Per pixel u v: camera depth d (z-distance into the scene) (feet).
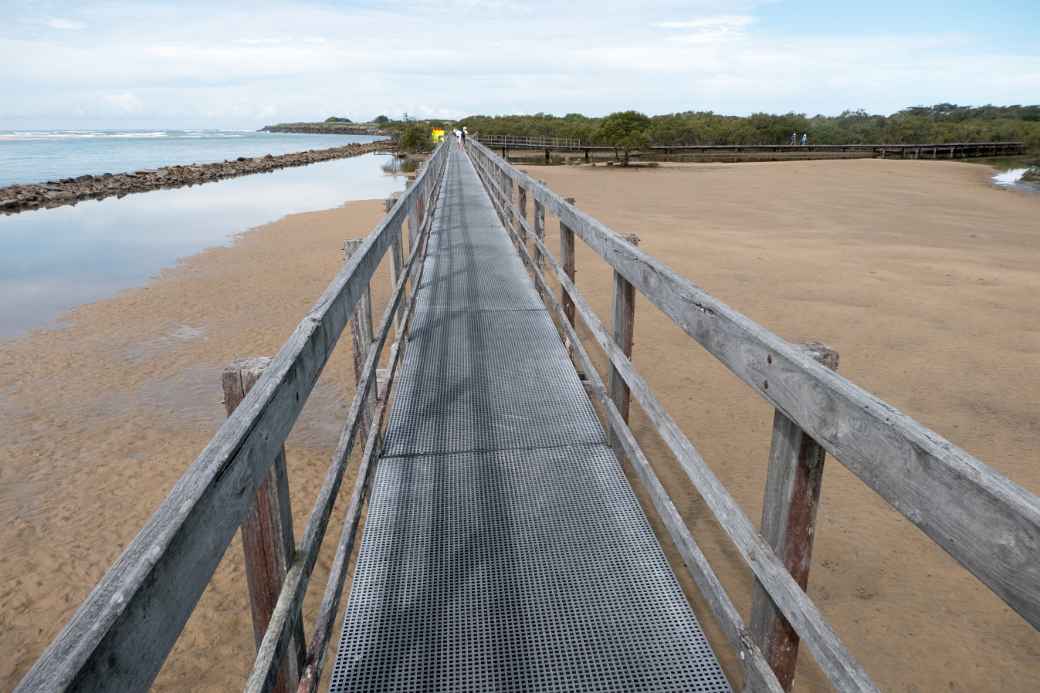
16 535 17.54
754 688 5.69
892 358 27.04
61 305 40.40
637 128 158.71
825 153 196.65
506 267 26.25
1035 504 2.77
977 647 12.53
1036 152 204.64
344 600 14.21
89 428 23.94
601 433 12.17
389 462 11.20
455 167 85.46
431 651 7.16
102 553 16.80
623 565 8.52
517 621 7.58
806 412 4.66
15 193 106.52
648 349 28.09
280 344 32.96
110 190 119.24
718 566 14.46
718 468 18.63
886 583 14.29
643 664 6.97
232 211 86.12
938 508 3.31
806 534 5.22
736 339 5.93
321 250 55.93
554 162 176.24
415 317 19.51
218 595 14.96
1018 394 23.62
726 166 154.20
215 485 3.53
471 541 9.05
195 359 31.04
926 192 98.17
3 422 24.45
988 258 47.50
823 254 47.78
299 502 18.34
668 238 53.88
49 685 2.09
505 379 14.73
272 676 4.51
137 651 2.62
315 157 239.91
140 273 48.96
